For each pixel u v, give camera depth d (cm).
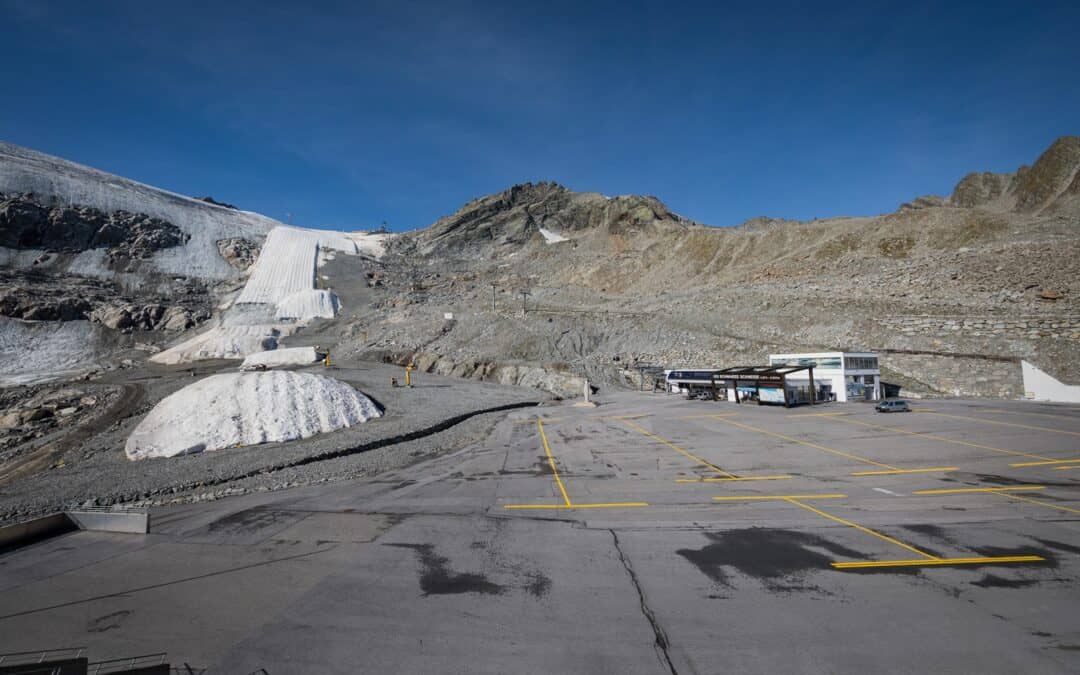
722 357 6244
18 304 8319
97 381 5791
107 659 766
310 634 836
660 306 8544
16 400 5022
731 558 1135
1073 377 4294
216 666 745
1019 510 1457
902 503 1555
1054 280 5616
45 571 1129
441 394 4866
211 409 2980
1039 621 839
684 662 737
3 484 2339
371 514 1532
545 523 1420
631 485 1858
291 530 1391
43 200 12562
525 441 2897
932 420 3166
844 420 3297
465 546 1243
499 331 7919
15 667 714
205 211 17062
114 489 1902
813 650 761
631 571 1075
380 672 724
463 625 858
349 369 6350
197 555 1215
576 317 8219
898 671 704
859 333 5856
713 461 2248
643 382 6181
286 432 2916
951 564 1080
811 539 1248
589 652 767
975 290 6034
